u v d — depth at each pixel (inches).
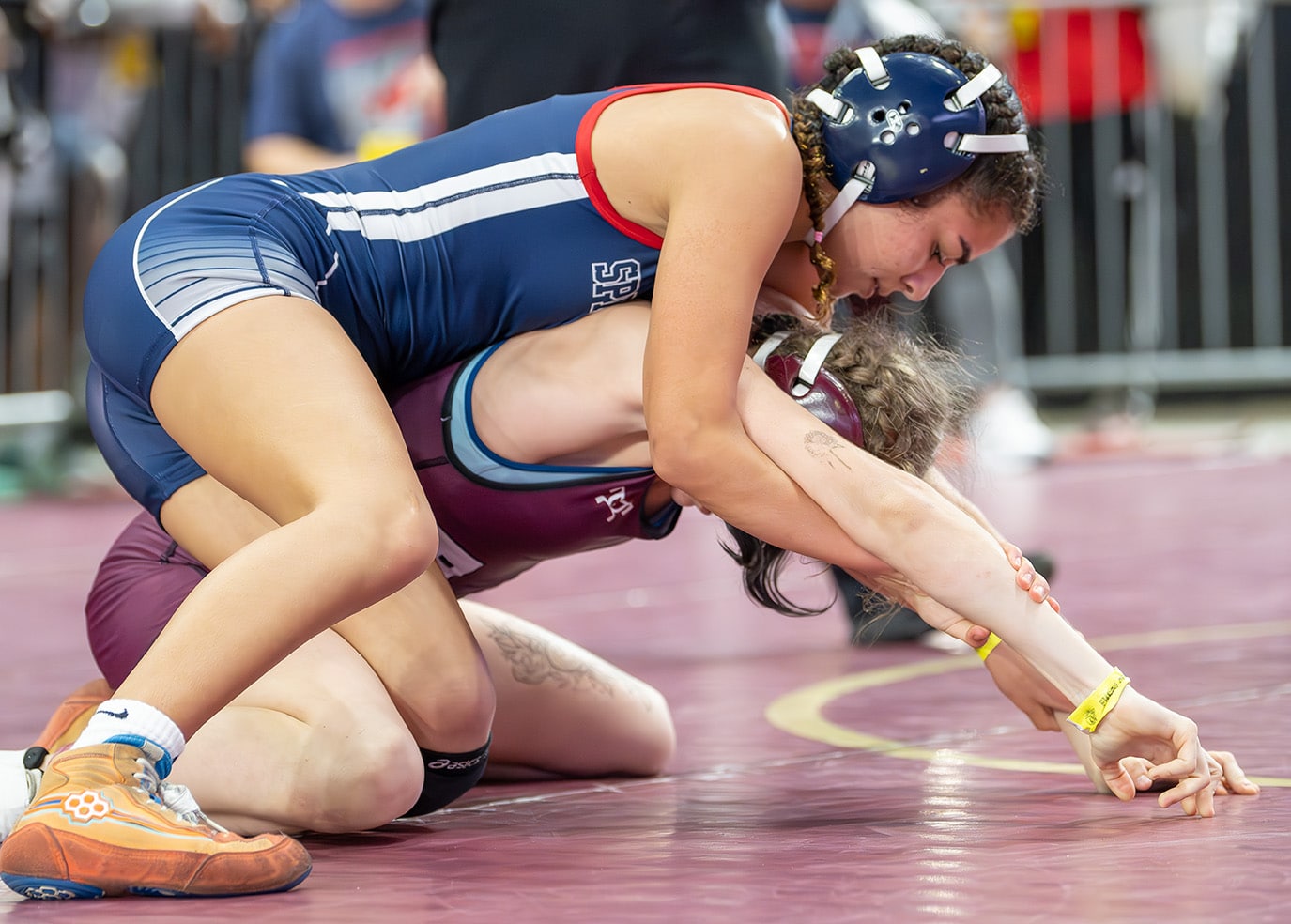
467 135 261.9
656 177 243.3
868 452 242.5
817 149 253.0
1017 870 196.2
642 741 293.6
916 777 270.1
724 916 178.2
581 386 251.1
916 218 253.1
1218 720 299.4
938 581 232.8
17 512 886.4
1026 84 930.7
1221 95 1011.9
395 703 245.9
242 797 239.0
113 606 264.8
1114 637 410.9
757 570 256.2
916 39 256.8
